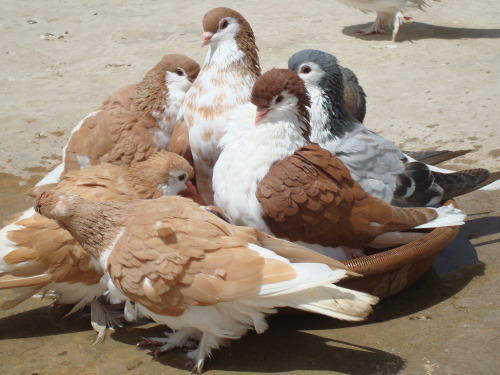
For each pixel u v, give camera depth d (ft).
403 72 6.53
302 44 7.37
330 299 3.76
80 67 6.94
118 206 3.95
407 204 4.44
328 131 4.54
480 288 4.32
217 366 3.94
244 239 3.89
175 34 7.81
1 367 3.95
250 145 4.18
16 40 7.75
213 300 3.77
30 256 4.03
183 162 4.35
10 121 5.96
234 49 4.52
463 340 4.01
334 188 4.14
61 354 4.02
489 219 4.80
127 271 3.84
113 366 3.96
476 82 6.31
